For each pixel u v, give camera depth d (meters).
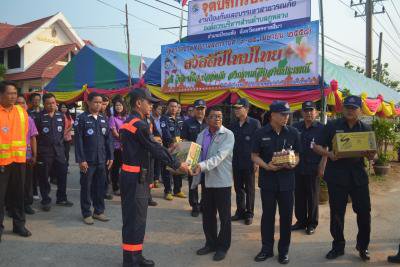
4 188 4.85
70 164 11.40
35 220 5.92
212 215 4.72
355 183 4.42
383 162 11.68
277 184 4.45
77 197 7.46
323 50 8.07
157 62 11.48
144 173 4.09
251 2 9.28
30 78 21.14
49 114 6.52
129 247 4.04
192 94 10.38
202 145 4.77
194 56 10.15
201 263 4.45
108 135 6.33
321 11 8.04
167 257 4.62
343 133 4.26
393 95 15.84
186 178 9.73
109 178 8.12
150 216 6.36
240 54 9.31
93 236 5.27
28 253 4.61
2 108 4.86
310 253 4.79
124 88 11.98
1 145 4.78
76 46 22.48
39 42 22.72
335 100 8.09
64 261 4.41
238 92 9.34
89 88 13.30
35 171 7.07
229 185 4.58
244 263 4.46
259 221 6.21
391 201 7.97
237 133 6.06
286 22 8.74
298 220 5.76
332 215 4.60
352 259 4.59
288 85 8.53
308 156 5.53
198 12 10.29
